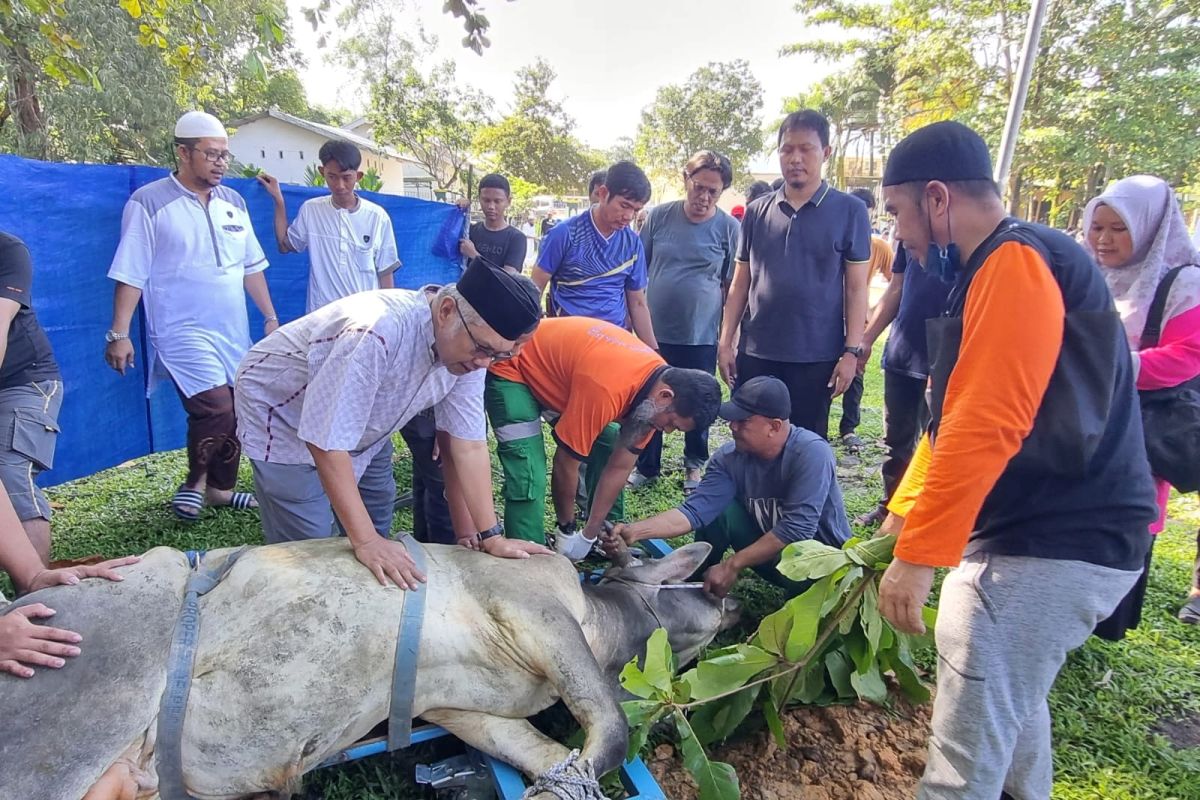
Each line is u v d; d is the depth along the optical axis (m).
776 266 4.34
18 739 1.86
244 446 2.88
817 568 2.50
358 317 2.41
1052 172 18.41
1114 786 2.61
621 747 2.21
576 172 45.91
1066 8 16.72
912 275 4.30
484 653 2.41
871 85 26.94
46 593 2.11
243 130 28.12
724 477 3.57
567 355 3.32
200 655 2.12
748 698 2.64
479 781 2.44
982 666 1.98
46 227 4.29
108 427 4.98
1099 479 1.91
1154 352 2.94
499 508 4.81
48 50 9.12
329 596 2.27
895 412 4.48
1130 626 3.07
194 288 4.34
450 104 33.47
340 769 2.56
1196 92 15.69
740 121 48.19
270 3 3.88
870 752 2.68
